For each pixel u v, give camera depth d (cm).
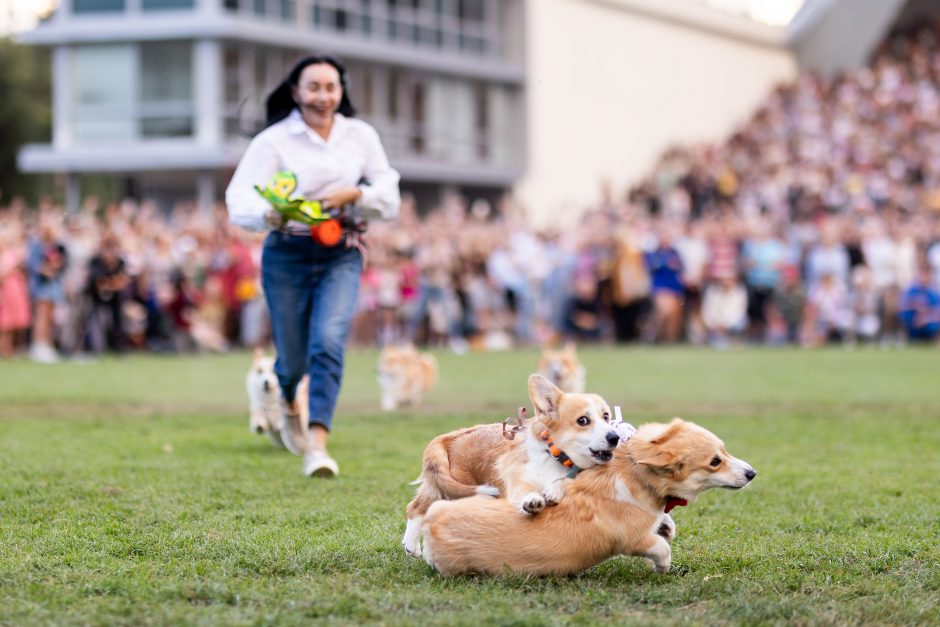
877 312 2278
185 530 570
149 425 1002
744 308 2269
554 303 2294
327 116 738
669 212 2927
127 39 3234
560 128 3972
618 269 2255
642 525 477
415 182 3750
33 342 1912
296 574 487
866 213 2536
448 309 2200
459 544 470
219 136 3241
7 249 1850
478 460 522
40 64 4441
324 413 733
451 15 3766
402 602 439
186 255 2030
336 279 736
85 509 621
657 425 494
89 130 3309
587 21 4038
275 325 745
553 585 466
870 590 470
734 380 1470
